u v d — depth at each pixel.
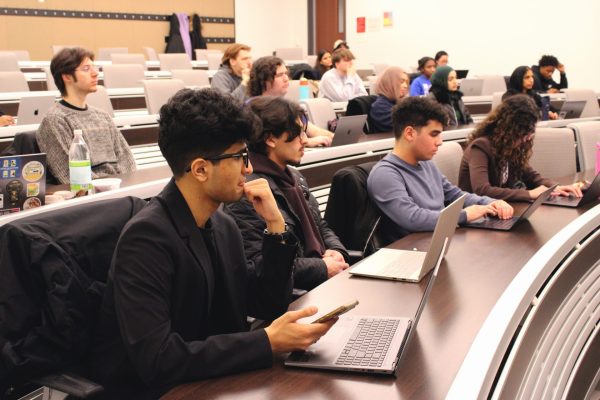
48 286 1.42
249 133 1.45
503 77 9.36
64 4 11.61
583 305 1.91
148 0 12.61
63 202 2.04
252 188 1.64
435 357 1.40
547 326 1.69
